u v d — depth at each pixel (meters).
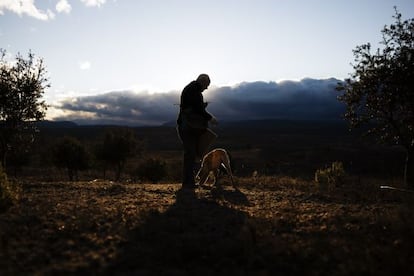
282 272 4.53
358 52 17.72
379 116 17.72
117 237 5.71
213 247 5.18
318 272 4.46
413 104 16.81
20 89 17.69
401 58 16.67
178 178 37.88
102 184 11.93
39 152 42.38
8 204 7.61
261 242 5.45
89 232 5.99
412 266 4.45
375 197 10.20
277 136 182.50
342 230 6.15
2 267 4.54
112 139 41.75
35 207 7.69
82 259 4.87
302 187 12.57
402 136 17.27
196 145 11.30
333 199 9.73
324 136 182.38
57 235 5.80
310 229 6.23
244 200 9.20
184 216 7.12
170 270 4.49
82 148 39.75
